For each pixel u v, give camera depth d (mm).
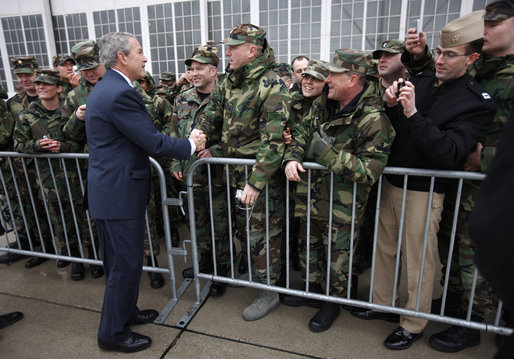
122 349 2055
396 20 5289
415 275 2027
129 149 1899
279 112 2086
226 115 2357
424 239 1945
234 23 6133
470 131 1708
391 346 2041
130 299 2047
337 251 2152
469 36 1653
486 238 659
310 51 5852
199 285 2613
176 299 2551
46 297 2668
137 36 6660
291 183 2635
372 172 1877
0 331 2279
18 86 3922
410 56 2279
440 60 1763
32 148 2631
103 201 1887
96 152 1880
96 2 6668
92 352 2084
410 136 1912
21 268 3133
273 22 5914
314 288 2508
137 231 1980
